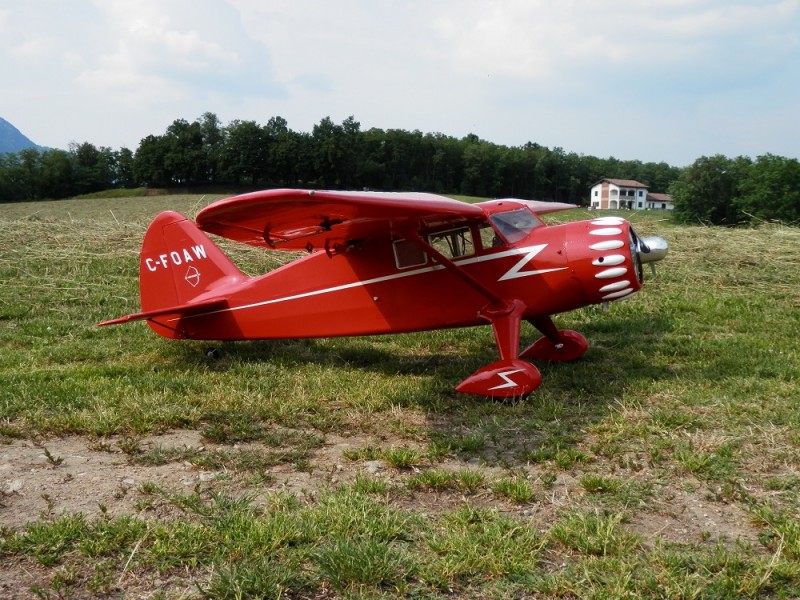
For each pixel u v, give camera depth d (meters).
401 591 2.69
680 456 4.05
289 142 71.44
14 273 11.38
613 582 2.73
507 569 2.85
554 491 3.70
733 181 48.56
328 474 3.93
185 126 79.62
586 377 5.96
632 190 79.25
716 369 6.19
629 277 5.71
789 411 4.89
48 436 4.53
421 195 5.55
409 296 6.24
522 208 6.37
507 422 4.88
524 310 5.90
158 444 4.41
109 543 3.02
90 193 80.12
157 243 7.29
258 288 6.84
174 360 6.86
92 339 7.74
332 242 6.18
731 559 2.87
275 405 5.21
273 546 2.98
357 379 6.07
